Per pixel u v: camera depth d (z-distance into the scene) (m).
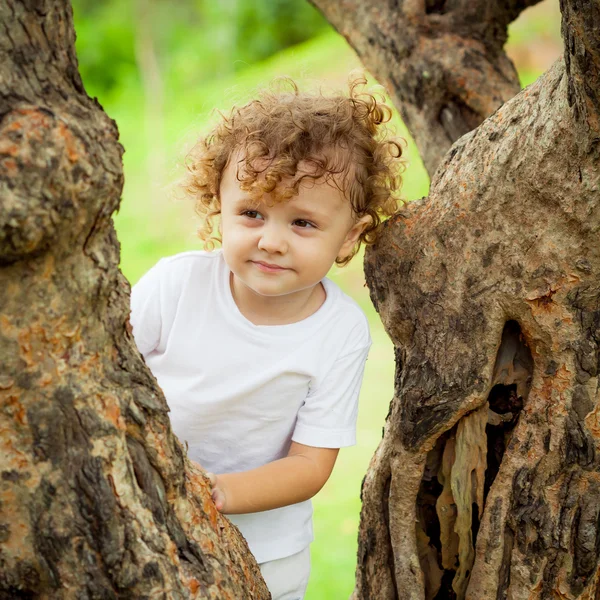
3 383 1.19
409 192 7.89
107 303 1.29
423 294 1.76
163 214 9.55
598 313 1.62
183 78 12.82
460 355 1.72
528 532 1.71
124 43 13.44
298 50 12.09
